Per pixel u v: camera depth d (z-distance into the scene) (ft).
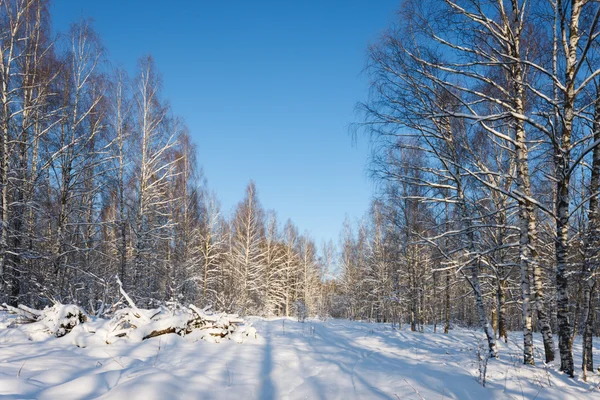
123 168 50.70
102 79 48.73
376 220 77.97
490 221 29.55
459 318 103.91
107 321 23.88
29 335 21.02
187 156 69.00
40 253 41.06
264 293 94.32
